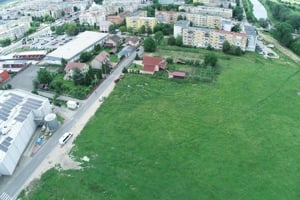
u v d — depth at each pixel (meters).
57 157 73.75
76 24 191.75
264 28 195.88
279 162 71.19
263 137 80.75
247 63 134.38
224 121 88.50
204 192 62.38
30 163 72.06
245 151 75.12
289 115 91.69
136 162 71.38
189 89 108.88
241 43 147.25
